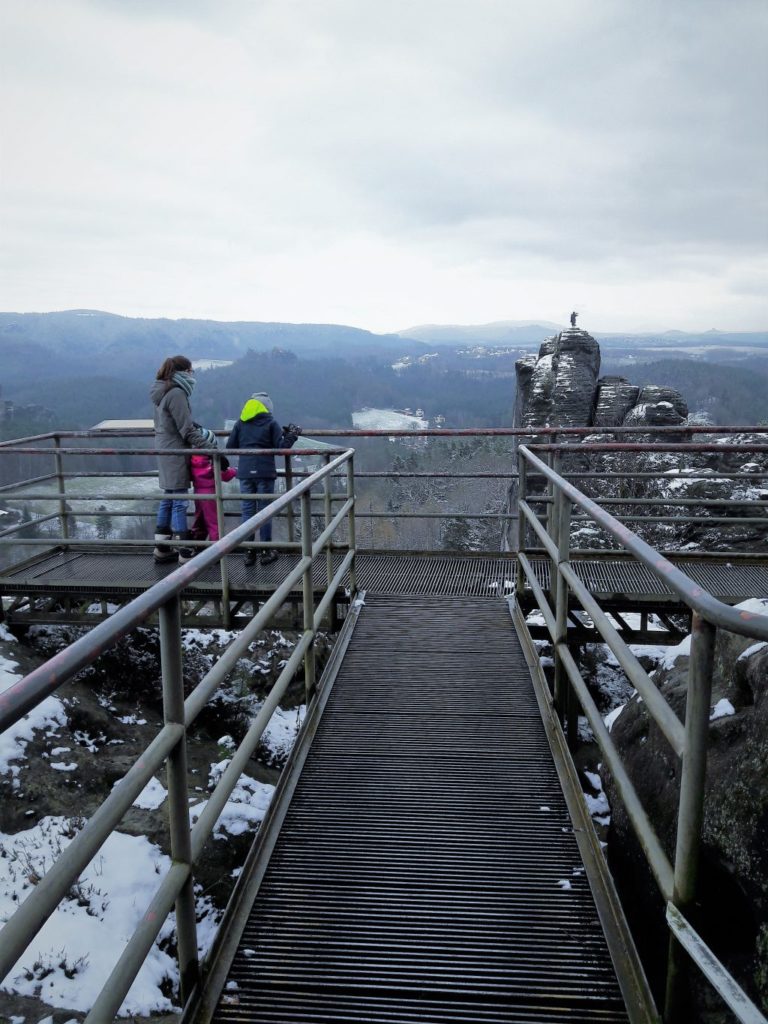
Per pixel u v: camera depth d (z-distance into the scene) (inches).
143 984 131.4
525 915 99.7
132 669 275.7
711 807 90.7
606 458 512.1
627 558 268.4
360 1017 83.7
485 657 187.6
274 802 124.8
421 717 157.2
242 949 93.9
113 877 161.0
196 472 280.5
